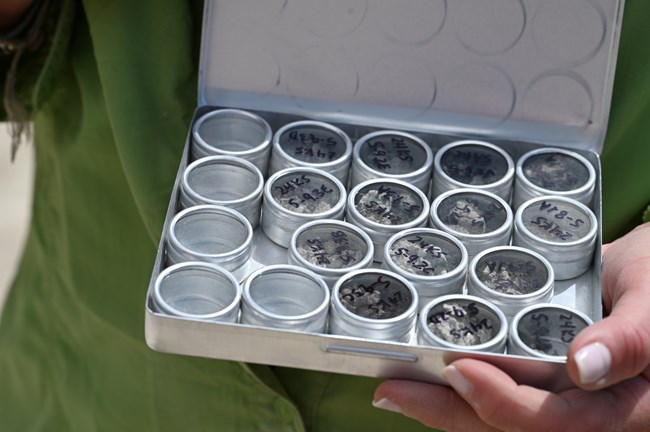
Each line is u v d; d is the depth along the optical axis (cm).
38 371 66
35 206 65
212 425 59
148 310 48
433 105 57
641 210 57
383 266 53
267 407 58
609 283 53
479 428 50
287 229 54
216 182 55
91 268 62
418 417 49
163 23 55
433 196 57
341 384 57
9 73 58
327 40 56
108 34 55
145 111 55
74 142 60
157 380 60
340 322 50
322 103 57
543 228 54
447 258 53
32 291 66
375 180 56
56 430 67
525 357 48
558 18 54
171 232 52
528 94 56
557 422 48
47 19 57
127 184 59
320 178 55
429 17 55
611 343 47
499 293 51
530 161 56
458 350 48
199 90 56
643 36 54
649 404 50
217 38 55
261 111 57
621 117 55
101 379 63
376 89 56
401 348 48
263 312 49
